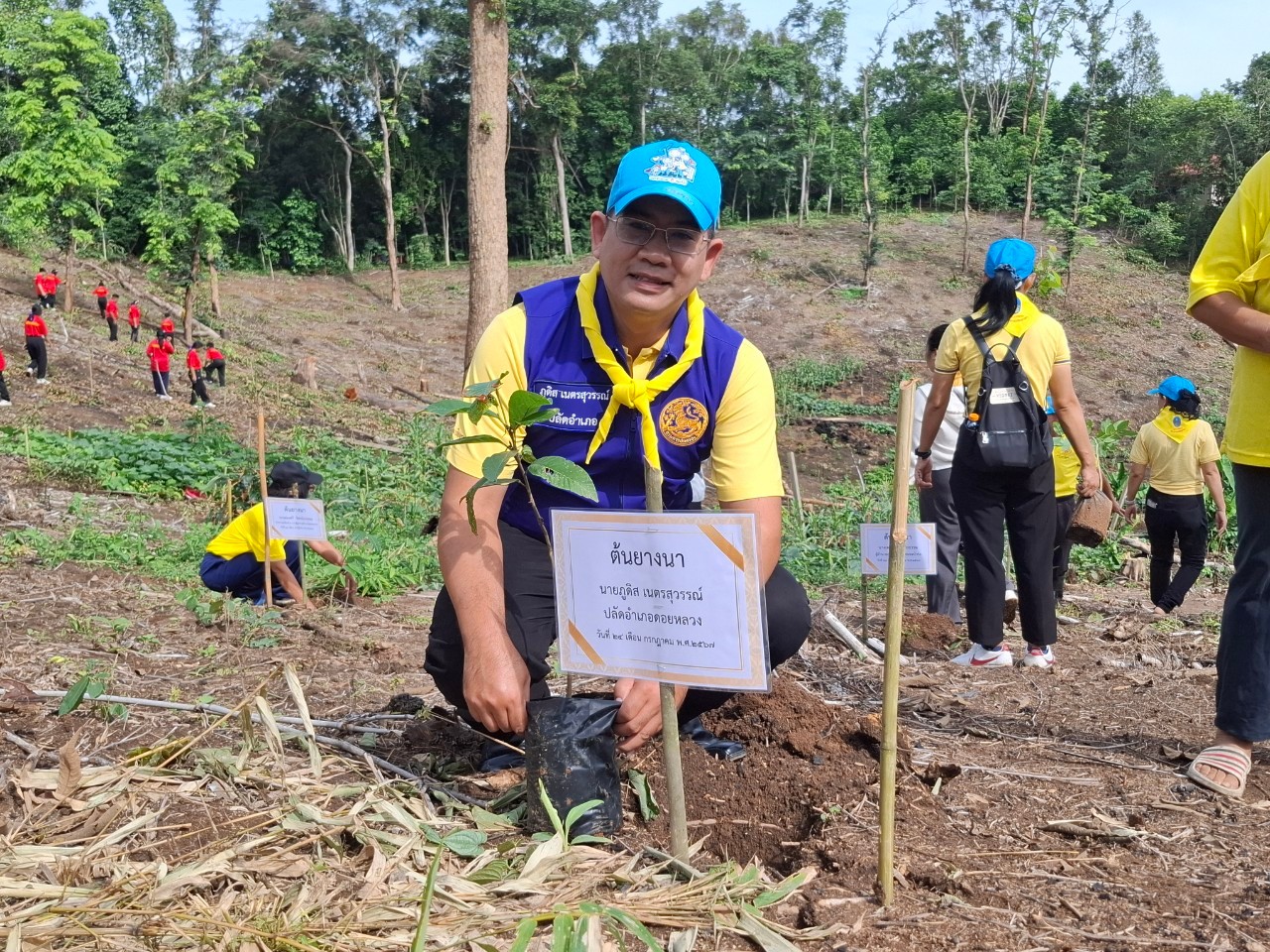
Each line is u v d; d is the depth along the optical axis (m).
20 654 3.82
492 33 13.97
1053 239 39.38
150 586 5.89
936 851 2.32
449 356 30.83
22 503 9.07
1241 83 53.62
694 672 2.07
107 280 28.56
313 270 49.88
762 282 35.25
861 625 5.65
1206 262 2.82
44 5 24.92
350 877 2.09
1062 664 4.79
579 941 1.67
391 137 51.31
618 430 2.50
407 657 4.39
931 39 61.59
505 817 2.44
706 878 2.08
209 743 2.89
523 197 53.72
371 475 12.39
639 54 53.91
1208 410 25.98
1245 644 2.78
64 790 2.42
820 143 49.69
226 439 13.60
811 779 2.69
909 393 1.96
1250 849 2.41
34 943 1.76
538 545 2.69
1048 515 4.59
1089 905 2.09
